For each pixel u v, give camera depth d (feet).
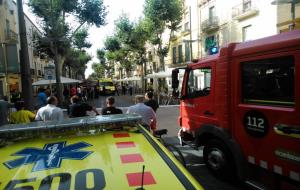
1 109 25.63
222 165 17.44
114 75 302.86
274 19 63.31
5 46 29.86
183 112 22.74
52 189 5.46
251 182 14.78
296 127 12.01
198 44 102.94
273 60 13.35
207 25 93.15
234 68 16.03
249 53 14.87
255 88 14.56
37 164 6.66
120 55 178.40
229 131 16.49
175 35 123.34
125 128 9.47
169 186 5.49
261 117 14.03
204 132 18.63
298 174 11.98
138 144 7.86
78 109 24.85
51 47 79.25
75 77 234.17
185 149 26.20
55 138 8.69
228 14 83.41
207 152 19.16
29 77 33.14
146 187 5.48
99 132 9.18
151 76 84.33
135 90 157.69
